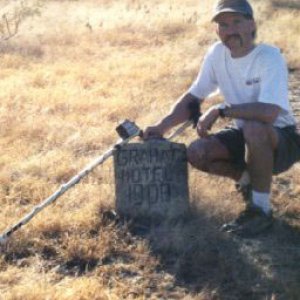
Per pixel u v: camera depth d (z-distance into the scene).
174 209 3.90
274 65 3.71
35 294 3.13
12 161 4.89
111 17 12.12
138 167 3.89
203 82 4.00
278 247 3.69
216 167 3.96
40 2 12.83
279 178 4.71
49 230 3.79
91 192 4.28
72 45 9.94
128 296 3.21
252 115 3.67
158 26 11.12
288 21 11.46
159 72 7.97
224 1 3.68
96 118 6.10
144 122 5.94
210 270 3.44
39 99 6.66
